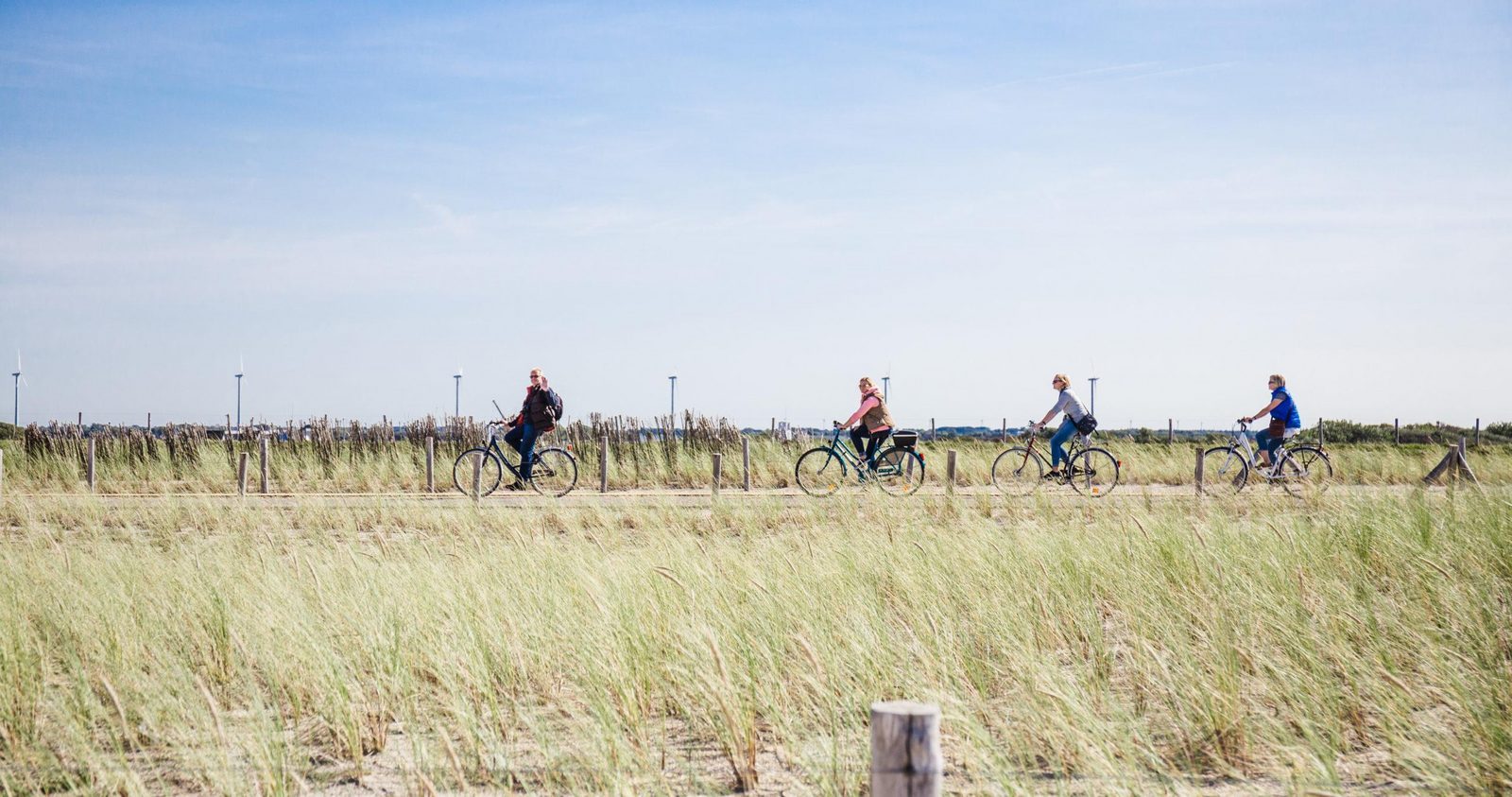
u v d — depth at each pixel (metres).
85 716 5.13
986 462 20.09
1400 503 9.99
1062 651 6.19
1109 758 4.14
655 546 9.20
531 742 4.93
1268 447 16.22
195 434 21.88
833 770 4.30
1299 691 4.85
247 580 7.58
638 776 4.34
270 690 5.71
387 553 9.47
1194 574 7.28
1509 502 9.55
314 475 19.28
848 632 5.88
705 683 5.23
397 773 4.57
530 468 16.73
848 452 16.56
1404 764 4.14
